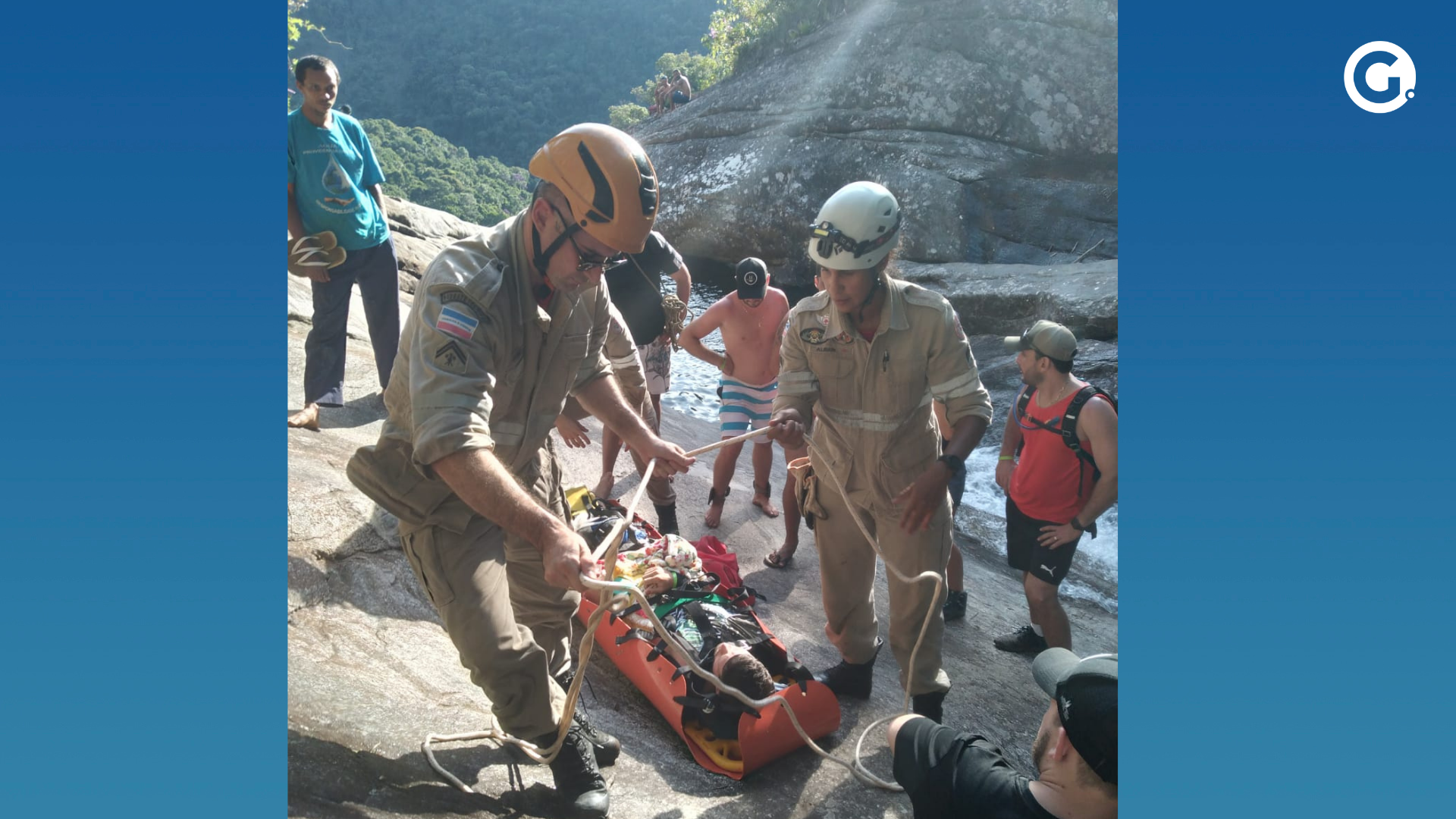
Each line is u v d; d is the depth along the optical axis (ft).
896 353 9.91
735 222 56.80
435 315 7.27
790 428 9.96
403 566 11.68
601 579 7.45
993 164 51.06
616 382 9.50
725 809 9.17
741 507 18.35
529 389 8.11
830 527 10.94
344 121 15.38
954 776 6.74
